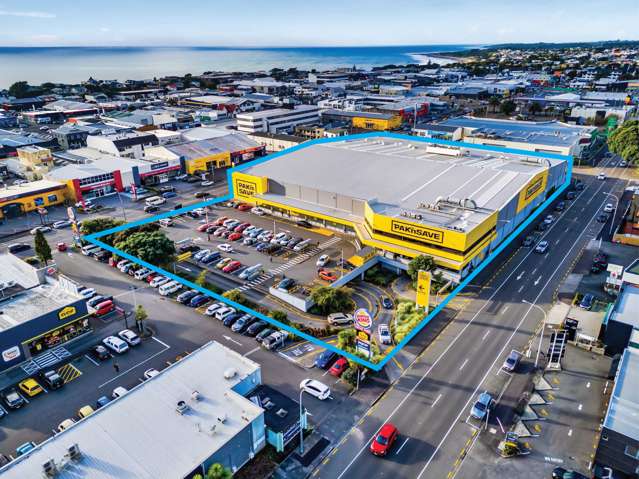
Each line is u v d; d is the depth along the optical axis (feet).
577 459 159.33
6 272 260.21
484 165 390.63
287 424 163.32
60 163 491.31
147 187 458.50
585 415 178.19
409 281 277.44
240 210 391.65
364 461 159.02
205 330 232.53
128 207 404.98
